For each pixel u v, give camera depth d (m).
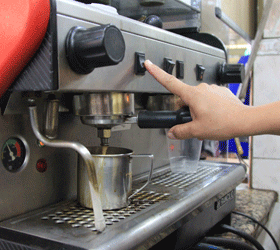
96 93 0.60
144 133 1.03
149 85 0.67
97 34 0.45
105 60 0.46
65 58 0.47
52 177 0.71
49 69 0.45
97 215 0.53
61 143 0.56
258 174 1.65
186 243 0.76
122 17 0.60
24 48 0.45
